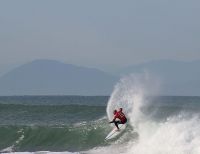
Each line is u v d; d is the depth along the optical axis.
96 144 109.44
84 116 161.88
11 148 111.31
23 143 115.50
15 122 149.38
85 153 100.88
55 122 146.25
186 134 96.06
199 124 101.50
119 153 99.06
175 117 113.69
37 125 129.88
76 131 116.31
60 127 120.00
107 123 120.00
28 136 118.25
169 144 95.56
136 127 109.19
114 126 115.56
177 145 93.81
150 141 99.81
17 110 186.50
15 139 117.75
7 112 181.12
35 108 190.75
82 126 119.88
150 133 104.31
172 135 97.62
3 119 159.38
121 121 107.69
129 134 106.62
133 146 101.62
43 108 189.38
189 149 91.38
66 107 188.38
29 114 173.88
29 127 122.56
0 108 193.75
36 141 116.25
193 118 109.38
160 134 100.19
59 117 161.62
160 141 98.00
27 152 102.75
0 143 116.25
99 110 176.50
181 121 105.69
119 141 105.75
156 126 106.56
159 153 94.88
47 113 175.25
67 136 115.50
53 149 108.31
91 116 160.88
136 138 104.31
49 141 115.50
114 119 107.94
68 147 110.00
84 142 111.62
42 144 114.56
